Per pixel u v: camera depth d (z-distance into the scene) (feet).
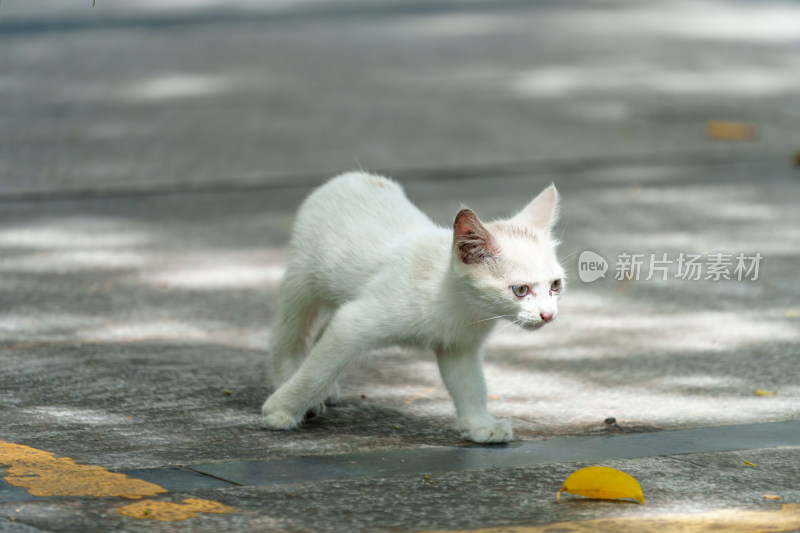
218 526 16.96
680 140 59.36
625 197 47.62
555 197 22.68
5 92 73.87
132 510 17.51
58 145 57.31
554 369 27.25
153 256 38.01
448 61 87.81
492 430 21.79
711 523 17.46
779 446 21.63
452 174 51.80
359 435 22.22
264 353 28.04
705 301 33.40
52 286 33.91
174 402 23.93
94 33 105.81
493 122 64.13
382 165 53.36
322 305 24.49
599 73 81.35
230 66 85.10
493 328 22.00
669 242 40.11
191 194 47.67
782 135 60.34
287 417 22.35
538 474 19.92
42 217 43.34
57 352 27.35
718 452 21.26
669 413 23.81
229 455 20.62
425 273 21.40
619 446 21.62
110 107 68.44
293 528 16.97
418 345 22.04
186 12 124.36
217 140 58.90
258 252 38.78
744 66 84.12
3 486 18.45
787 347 28.78
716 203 46.39
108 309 31.63
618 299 33.78
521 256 20.70
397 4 133.08
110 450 20.63
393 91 74.59
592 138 59.77
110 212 44.39
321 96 72.59
